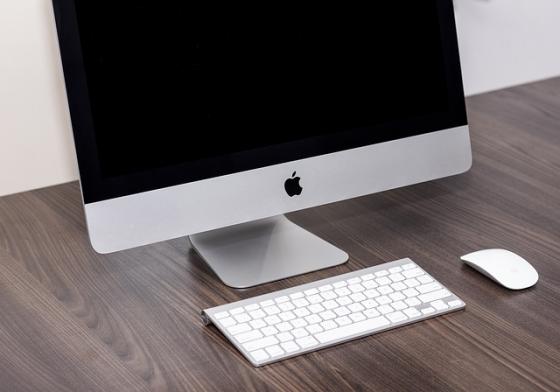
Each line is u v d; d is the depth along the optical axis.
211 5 1.20
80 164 1.17
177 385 1.04
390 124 1.35
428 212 1.46
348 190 1.33
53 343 1.15
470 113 1.91
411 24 1.35
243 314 1.15
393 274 1.24
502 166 1.63
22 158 1.92
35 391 1.05
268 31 1.24
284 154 1.28
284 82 1.26
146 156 1.20
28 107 1.89
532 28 2.32
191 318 1.19
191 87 1.21
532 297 1.20
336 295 1.19
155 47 1.18
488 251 1.27
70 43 1.14
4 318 1.22
